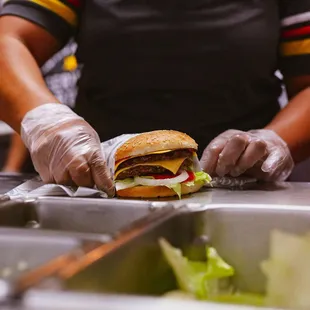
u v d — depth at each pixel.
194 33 1.42
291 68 1.52
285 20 1.51
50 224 0.94
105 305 0.39
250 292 0.83
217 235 0.86
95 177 1.06
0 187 1.19
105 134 1.52
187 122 1.48
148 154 1.07
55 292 0.42
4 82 1.33
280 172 1.25
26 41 1.46
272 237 0.81
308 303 0.73
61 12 1.50
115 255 0.59
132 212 0.91
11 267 0.59
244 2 1.44
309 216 0.85
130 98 1.49
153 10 1.41
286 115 1.41
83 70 1.53
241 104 1.49
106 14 1.44
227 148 1.16
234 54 1.43
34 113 1.22
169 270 0.74
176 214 0.81
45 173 1.17
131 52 1.44
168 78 1.45
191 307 0.40
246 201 0.96
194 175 1.11
